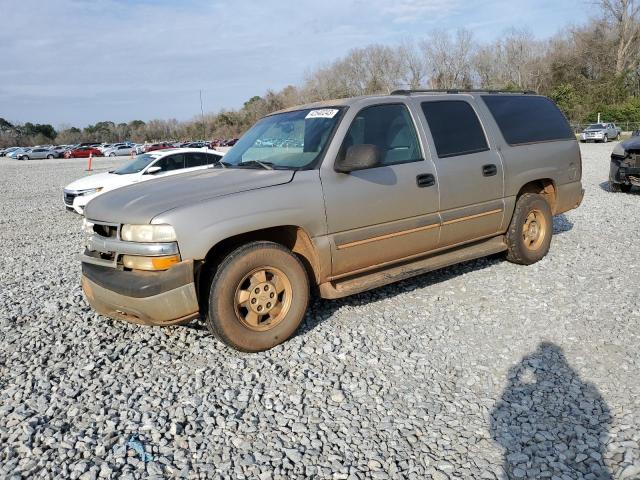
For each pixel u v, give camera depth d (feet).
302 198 13.58
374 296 17.28
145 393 11.82
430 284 18.31
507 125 18.94
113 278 12.85
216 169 16.12
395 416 10.71
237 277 12.84
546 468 9.05
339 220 14.23
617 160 37.17
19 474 9.20
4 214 43.50
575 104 171.63
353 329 14.79
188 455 9.64
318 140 14.74
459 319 15.35
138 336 14.88
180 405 11.28
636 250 21.61
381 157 15.28
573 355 12.91
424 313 15.83
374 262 15.31
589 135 121.70
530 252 19.62
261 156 15.89
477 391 11.55
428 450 9.63
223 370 12.76
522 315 15.44
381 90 205.77
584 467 9.05
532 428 10.14
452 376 12.21
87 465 9.37
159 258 12.24
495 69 217.97
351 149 14.02
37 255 26.78
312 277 14.58
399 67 205.57
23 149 190.70
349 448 9.73
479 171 17.39
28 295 19.12
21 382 12.51
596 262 20.08
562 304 16.06
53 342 14.70
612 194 37.60
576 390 11.37
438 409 10.91
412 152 16.10
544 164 19.74
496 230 18.56
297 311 13.84
